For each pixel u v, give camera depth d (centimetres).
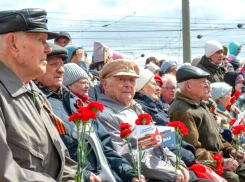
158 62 1031
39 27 364
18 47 359
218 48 848
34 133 352
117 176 464
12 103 348
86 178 409
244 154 652
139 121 487
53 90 468
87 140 442
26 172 339
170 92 735
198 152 590
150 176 507
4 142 327
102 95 549
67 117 454
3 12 361
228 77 890
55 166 373
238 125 634
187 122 602
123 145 507
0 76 352
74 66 540
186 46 1372
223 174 612
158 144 483
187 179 518
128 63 548
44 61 373
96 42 731
